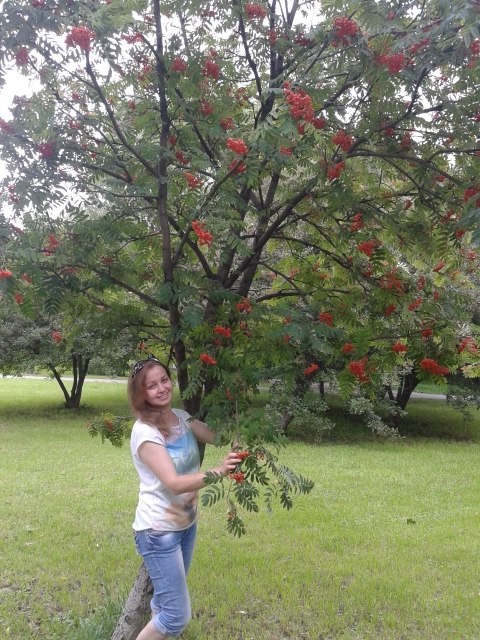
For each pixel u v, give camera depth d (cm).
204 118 295
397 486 707
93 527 519
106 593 379
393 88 267
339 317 305
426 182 313
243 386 256
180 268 304
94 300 328
